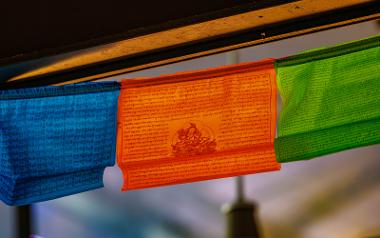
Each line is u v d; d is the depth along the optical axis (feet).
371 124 5.12
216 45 5.64
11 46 5.67
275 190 9.66
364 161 9.43
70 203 9.33
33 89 5.18
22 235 6.71
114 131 5.24
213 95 5.22
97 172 5.25
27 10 5.72
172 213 9.73
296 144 5.14
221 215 9.65
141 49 5.70
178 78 5.22
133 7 5.58
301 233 9.68
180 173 5.21
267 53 8.50
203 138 5.21
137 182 5.20
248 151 5.20
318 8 5.36
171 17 5.51
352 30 8.04
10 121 5.17
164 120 5.23
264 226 9.66
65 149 5.22
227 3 5.42
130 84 5.23
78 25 5.64
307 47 8.38
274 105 5.20
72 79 5.85
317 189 9.57
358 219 9.48
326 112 5.14
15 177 5.15
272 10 5.35
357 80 5.13
